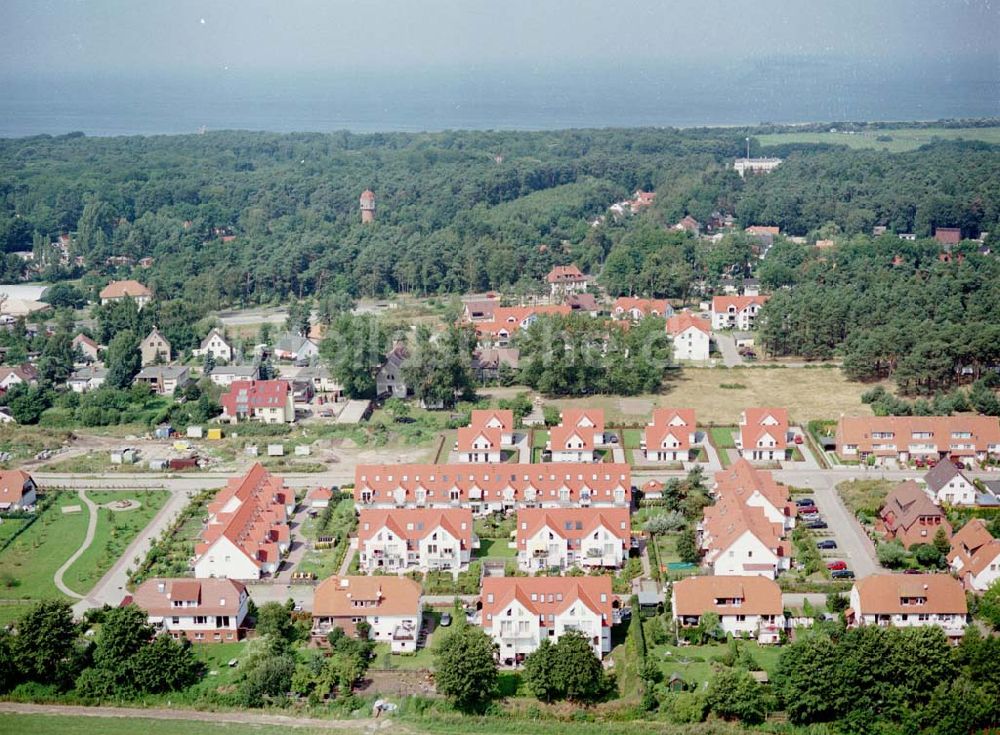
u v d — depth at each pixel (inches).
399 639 5861.2
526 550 6781.5
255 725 5315.0
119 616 5777.6
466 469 7726.4
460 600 6358.3
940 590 5920.3
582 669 5334.6
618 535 6855.3
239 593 6122.1
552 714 5310.0
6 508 7839.6
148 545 7258.9
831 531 7244.1
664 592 6402.6
